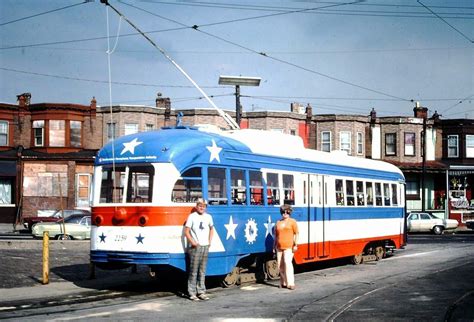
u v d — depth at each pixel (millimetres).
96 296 11938
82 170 42562
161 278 14523
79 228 28828
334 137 47812
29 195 41625
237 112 22625
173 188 11922
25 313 9945
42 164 42000
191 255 11461
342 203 17688
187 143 12336
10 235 32094
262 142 14695
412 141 49469
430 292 12211
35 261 18703
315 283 13930
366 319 9273
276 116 46375
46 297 11805
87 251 22766
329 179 17094
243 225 13461
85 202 42375
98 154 12945
